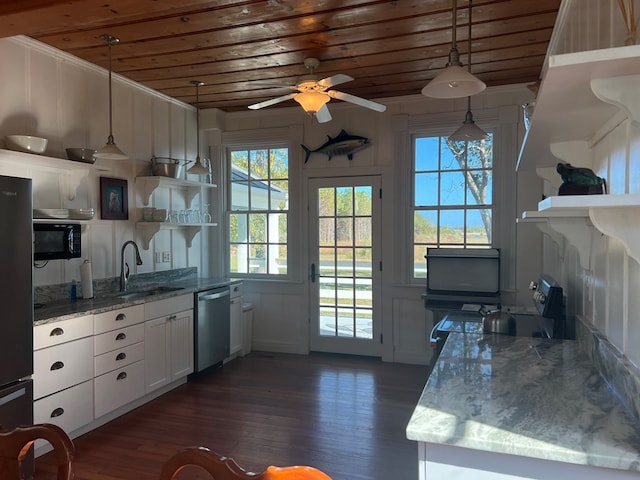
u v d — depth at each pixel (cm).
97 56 367
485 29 313
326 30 315
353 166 502
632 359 144
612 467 109
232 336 492
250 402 379
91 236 389
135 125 440
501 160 447
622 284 156
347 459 286
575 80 115
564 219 213
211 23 305
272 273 546
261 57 369
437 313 402
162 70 401
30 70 336
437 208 479
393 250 490
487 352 200
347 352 518
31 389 264
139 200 445
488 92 449
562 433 121
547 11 287
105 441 310
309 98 324
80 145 378
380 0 273
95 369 320
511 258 446
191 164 523
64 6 225
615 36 146
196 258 532
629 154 147
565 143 205
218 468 95
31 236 263
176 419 346
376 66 389
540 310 288
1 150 294
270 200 545
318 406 370
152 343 375
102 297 376
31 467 262
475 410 137
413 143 486
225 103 511
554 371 173
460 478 122
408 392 400
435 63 381
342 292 517
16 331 254
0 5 230
